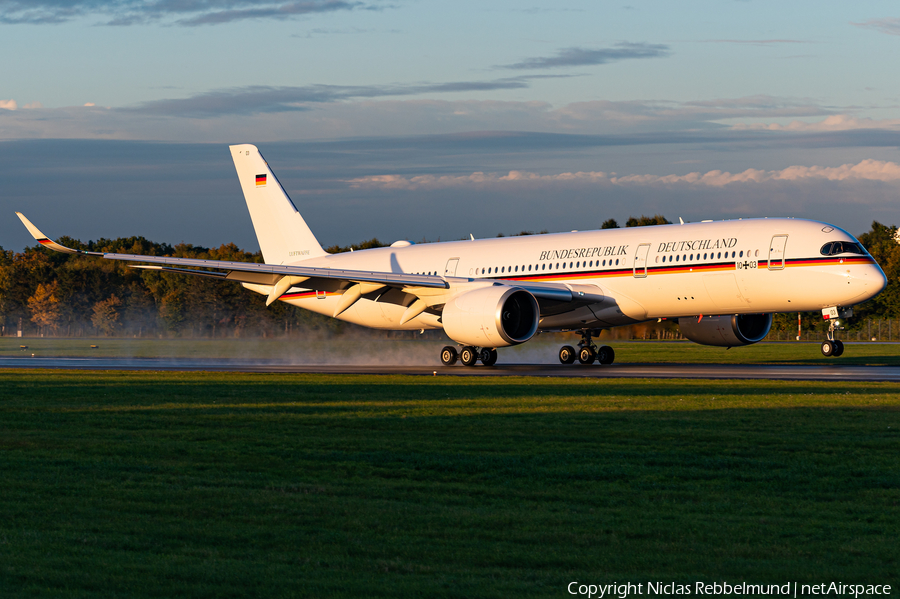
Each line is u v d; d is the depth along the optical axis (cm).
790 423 6688
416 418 7088
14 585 2936
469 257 15500
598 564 3191
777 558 3281
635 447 5644
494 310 12644
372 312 16512
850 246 12050
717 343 14688
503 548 3384
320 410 7694
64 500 4197
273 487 4488
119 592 2877
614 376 11650
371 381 10944
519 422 6819
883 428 6400
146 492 4369
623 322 14112
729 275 12656
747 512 3953
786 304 12562
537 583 2978
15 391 9781
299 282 14950
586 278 14000
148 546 3409
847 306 12444
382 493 4350
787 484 4550
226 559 3241
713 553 3334
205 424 6825
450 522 3766
